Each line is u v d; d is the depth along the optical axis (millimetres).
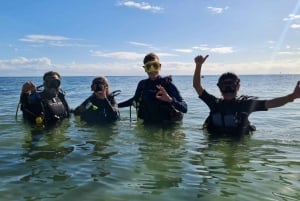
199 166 1463
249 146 1855
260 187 1205
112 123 2596
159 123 2604
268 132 2283
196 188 1195
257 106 2104
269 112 3471
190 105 4223
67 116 2811
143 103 2633
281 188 1194
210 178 1303
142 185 1223
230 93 2133
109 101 2695
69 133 2193
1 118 2799
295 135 2176
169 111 2611
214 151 1732
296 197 1113
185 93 7281
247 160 1561
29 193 1144
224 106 2172
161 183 1244
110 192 1153
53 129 2324
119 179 1286
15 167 1438
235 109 2152
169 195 1130
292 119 2965
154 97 2594
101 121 2604
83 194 1136
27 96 2605
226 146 1851
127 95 6387
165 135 2150
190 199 1099
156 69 2594
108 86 2729
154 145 1865
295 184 1236
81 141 1957
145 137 2086
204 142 1952
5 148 1778
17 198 1101
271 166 1465
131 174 1348
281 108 3881
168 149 1770
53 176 1318
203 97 2205
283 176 1327
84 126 2449
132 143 1916
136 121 2703
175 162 1521
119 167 1439
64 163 1500
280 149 1784
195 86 2191
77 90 8695
